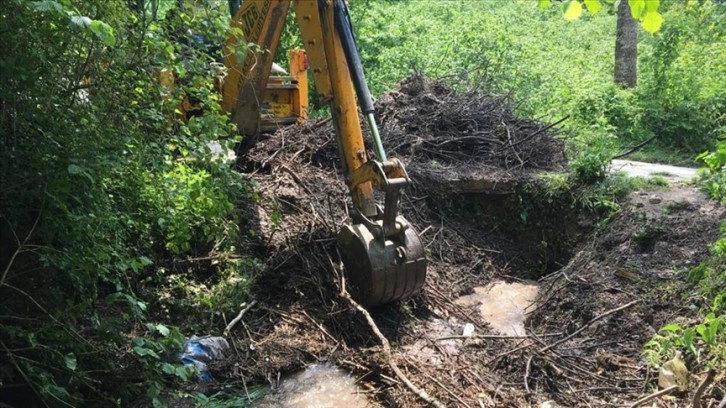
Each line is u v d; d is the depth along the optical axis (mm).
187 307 4547
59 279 3461
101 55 3518
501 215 6949
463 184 6887
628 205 6250
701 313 4410
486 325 5207
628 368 4195
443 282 5918
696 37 12125
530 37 14219
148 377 3611
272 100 7461
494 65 10828
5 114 3117
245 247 5199
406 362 4238
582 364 4316
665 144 9734
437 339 4723
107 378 3566
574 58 13391
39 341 3240
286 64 11586
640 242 5633
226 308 4633
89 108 3463
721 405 3240
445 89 8438
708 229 5500
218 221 4691
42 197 3188
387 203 4539
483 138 7598
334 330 4656
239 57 4125
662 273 5113
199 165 4547
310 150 6754
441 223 6703
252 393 3979
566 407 3863
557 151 7684
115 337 3551
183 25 4117
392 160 4609
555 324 5105
